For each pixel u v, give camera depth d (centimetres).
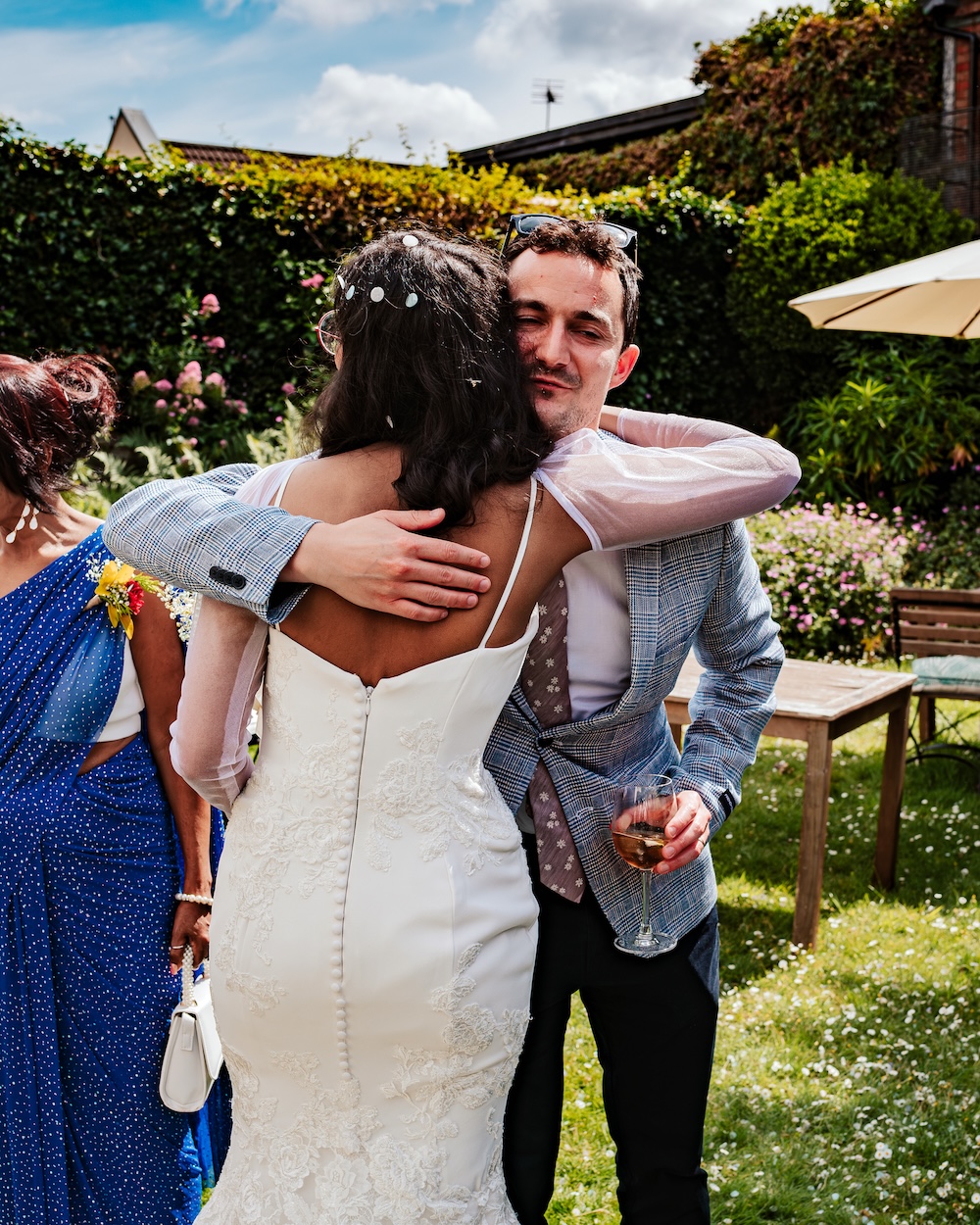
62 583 195
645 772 173
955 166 1112
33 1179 193
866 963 359
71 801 192
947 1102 279
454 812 136
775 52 1241
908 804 510
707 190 1289
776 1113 278
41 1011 191
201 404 757
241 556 131
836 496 905
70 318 785
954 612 529
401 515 131
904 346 980
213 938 145
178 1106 192
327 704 134
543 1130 179
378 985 132
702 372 1041
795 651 770
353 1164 138
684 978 175
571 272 155
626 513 139
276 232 828
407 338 134
